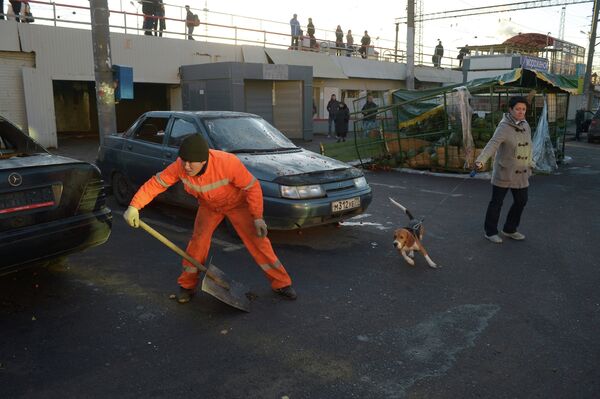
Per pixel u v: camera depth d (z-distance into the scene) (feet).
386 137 39.83
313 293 14.08
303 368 10.18
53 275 15.20
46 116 46.47
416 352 10.88
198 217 13.10
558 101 42.68
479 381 9.77
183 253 12.40
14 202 11.89
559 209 25.29
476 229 21.22
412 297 13.92
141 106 66.90
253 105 57.52
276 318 12.50
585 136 78.07
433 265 16.34
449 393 9.36
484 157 18.31
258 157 19.20
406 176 36.17
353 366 10.28
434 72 92.84
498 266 16.55
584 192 30.01
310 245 18.56
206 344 11.14
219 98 52.65
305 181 17.58
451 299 13.80
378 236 19.89
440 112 36.94
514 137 18.20
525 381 9.78
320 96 75.20
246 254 17.33
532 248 18.57
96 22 27.96
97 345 11.04
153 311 12.81
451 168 36.11
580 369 10.23
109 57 28.66
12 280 14.75
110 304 13.20
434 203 26.50
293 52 67.62
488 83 34.42
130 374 9.90
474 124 36.29
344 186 18.65
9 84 44.39
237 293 12.85
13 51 44.01
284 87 60.18
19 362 10.30
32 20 46.39
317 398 9.17
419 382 9.71
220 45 60.34
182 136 21.11
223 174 12.02
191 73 55.06
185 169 11.50
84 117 69.31
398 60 93.45
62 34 46.65
